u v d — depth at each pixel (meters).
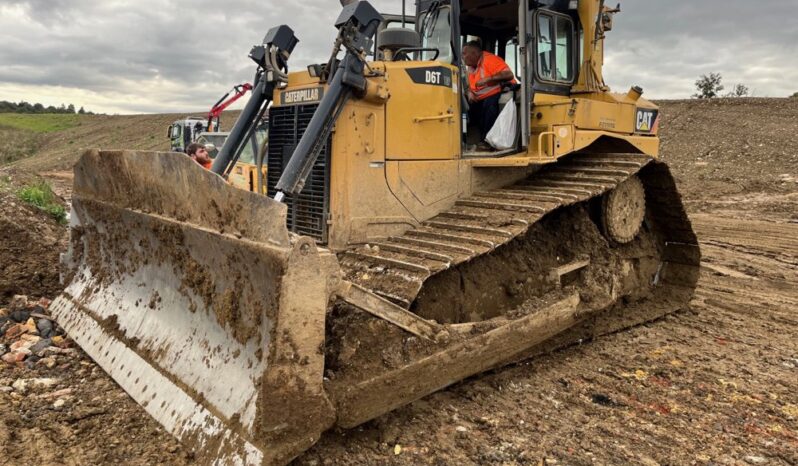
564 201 4.66
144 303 4.34
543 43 5.83
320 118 4.16
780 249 10.23
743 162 19.59
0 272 5.99
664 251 6.76
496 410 4.07
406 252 4.29
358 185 4.47
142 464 3.19
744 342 5.61
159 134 47.00
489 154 5.35
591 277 5.35
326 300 3.09
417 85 4.71
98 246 5.08
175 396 3.55
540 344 5.00
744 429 3.90
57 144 51.25
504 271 4.86
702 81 35.16
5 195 8.48
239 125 5.05
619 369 4.86
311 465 3.32
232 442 3.01
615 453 3.57
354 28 4.23
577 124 5.44
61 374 4.24
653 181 6.04
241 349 3.28
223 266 3.46
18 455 3.27
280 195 4.05
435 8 5.70
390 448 3.53
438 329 3.88
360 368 3.52
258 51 5.03
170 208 3.96
